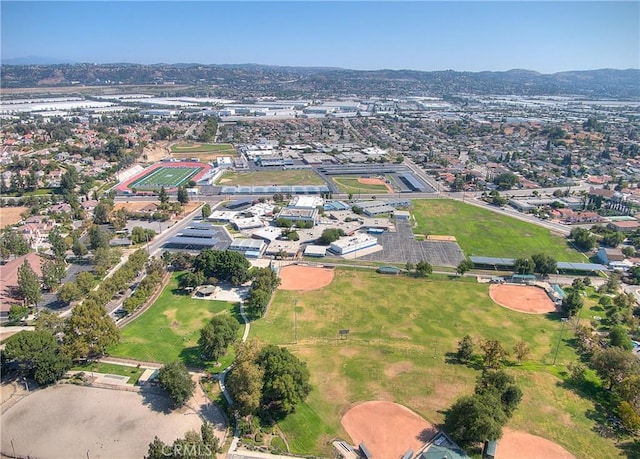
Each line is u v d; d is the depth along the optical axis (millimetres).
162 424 120375
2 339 157625
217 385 135750
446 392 132625
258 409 124250
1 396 130750
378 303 185750
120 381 136750
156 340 158375
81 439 115062
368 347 154750
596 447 114062
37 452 110750
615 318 170000
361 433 117188
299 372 123688
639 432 119000
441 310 181250
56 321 157000
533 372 142875
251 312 176750
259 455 109938
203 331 144125
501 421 112062
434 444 113250
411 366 144625
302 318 173250
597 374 137750
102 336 144750
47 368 132250
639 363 135125
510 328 169000
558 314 180125
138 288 183250
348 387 134375
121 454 110500
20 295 186125
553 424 121188
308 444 114062
